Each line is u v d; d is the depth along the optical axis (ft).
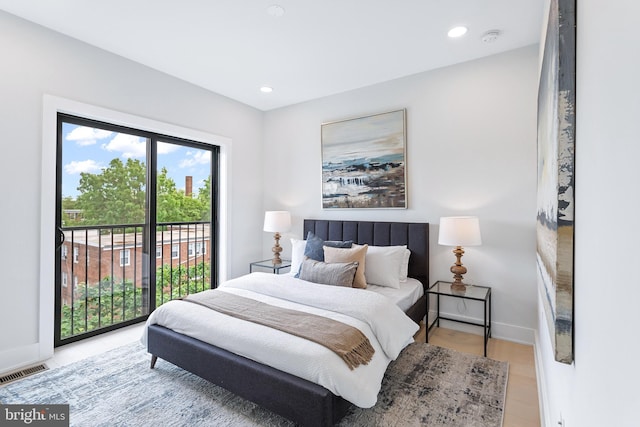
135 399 6.34
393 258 9.69
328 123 12.51
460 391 6.62
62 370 7.47
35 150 7.83
